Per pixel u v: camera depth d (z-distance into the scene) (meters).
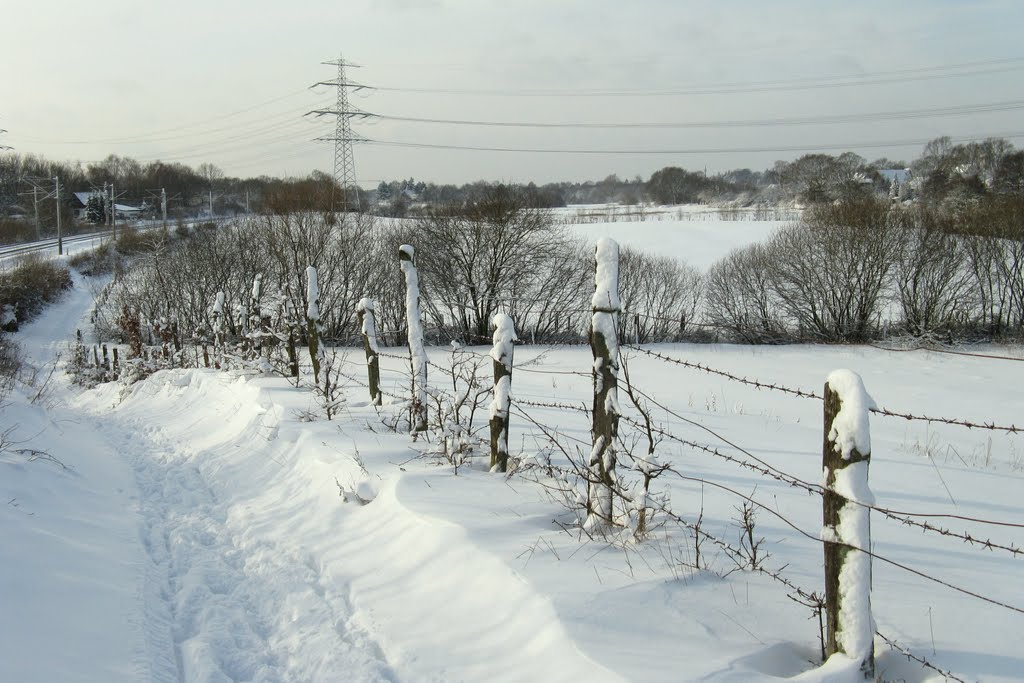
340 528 6.74
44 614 4.86
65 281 56.31
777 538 5.60
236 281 41.50
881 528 6.32
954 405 19.77
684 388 20.45
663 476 7.89
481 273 37.59
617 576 4.70
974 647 3.90
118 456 11.95
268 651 4.77
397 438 9.01
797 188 89.06
